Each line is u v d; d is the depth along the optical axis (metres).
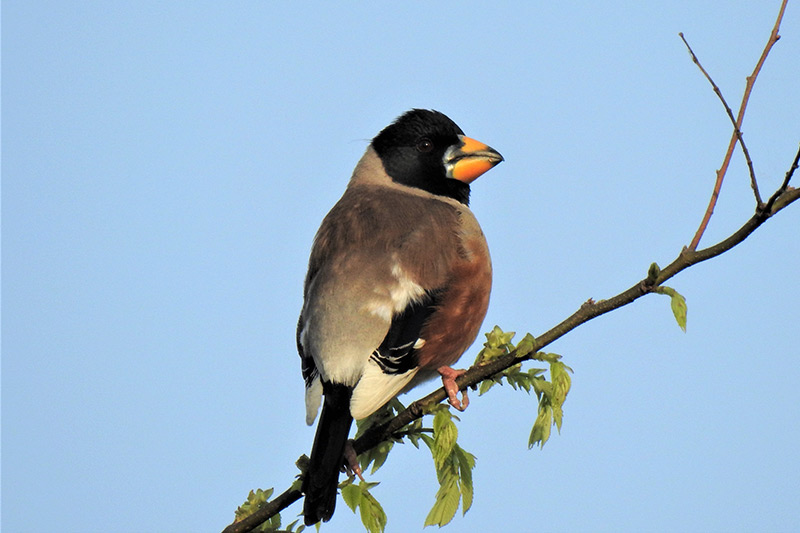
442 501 8.72
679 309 8.02
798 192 7.77
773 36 8.22
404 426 9.30
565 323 8.68
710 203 8.31
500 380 9.09
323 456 8.96
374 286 10.27
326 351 9.85
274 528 9.13
